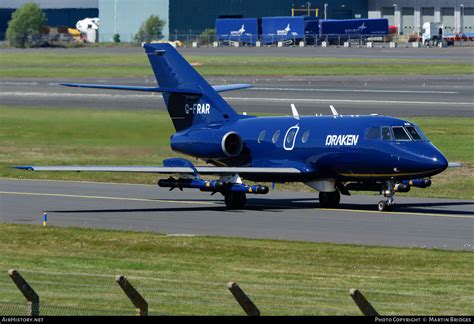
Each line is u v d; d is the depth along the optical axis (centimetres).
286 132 17462
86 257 12812
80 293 10331
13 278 7819
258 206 17325
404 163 15950
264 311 9369
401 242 13512
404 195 18812
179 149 18788
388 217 15888
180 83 19088
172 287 10656
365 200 18188
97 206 17375
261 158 17738
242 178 17650
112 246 13488
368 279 11250
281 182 17462
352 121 16788
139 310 7750
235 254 12788
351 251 12781
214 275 11494
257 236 14100
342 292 10469
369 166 16338
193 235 14138
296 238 13900
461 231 14450
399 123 16388
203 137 18350
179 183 17038
